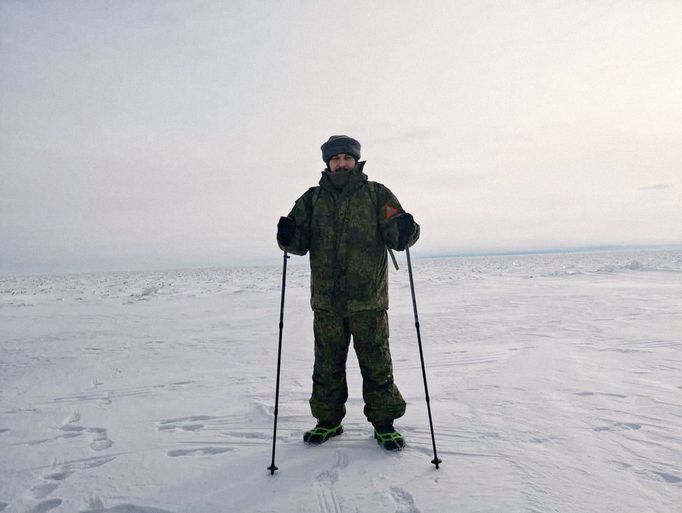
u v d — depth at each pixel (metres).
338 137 2.33
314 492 1.76
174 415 2.90
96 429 2.69
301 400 3.16
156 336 7.02
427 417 2.62
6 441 2.50
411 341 5.64
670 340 4.99
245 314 10.12
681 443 2.14
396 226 2.15
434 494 1.70
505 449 2.11
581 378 3.46
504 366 4.01
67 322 9.26
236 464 2.05
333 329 2.29
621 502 1.61
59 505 1.73
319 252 2.30
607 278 19.12
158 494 1.79
